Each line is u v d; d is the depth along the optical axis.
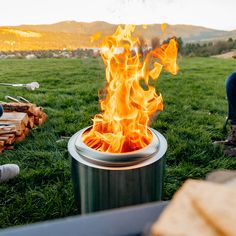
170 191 2.99
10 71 11.76
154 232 0.65
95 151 1.88
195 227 0.64
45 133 4.38
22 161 3.56
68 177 3.20
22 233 0.77
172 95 7.07
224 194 0.71
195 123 4.89
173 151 3.73
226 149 3.90
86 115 5.19
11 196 2.85
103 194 1.90
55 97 6.71
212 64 14.84
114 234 0.79
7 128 3.95
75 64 13.93
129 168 1.81
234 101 3.85
